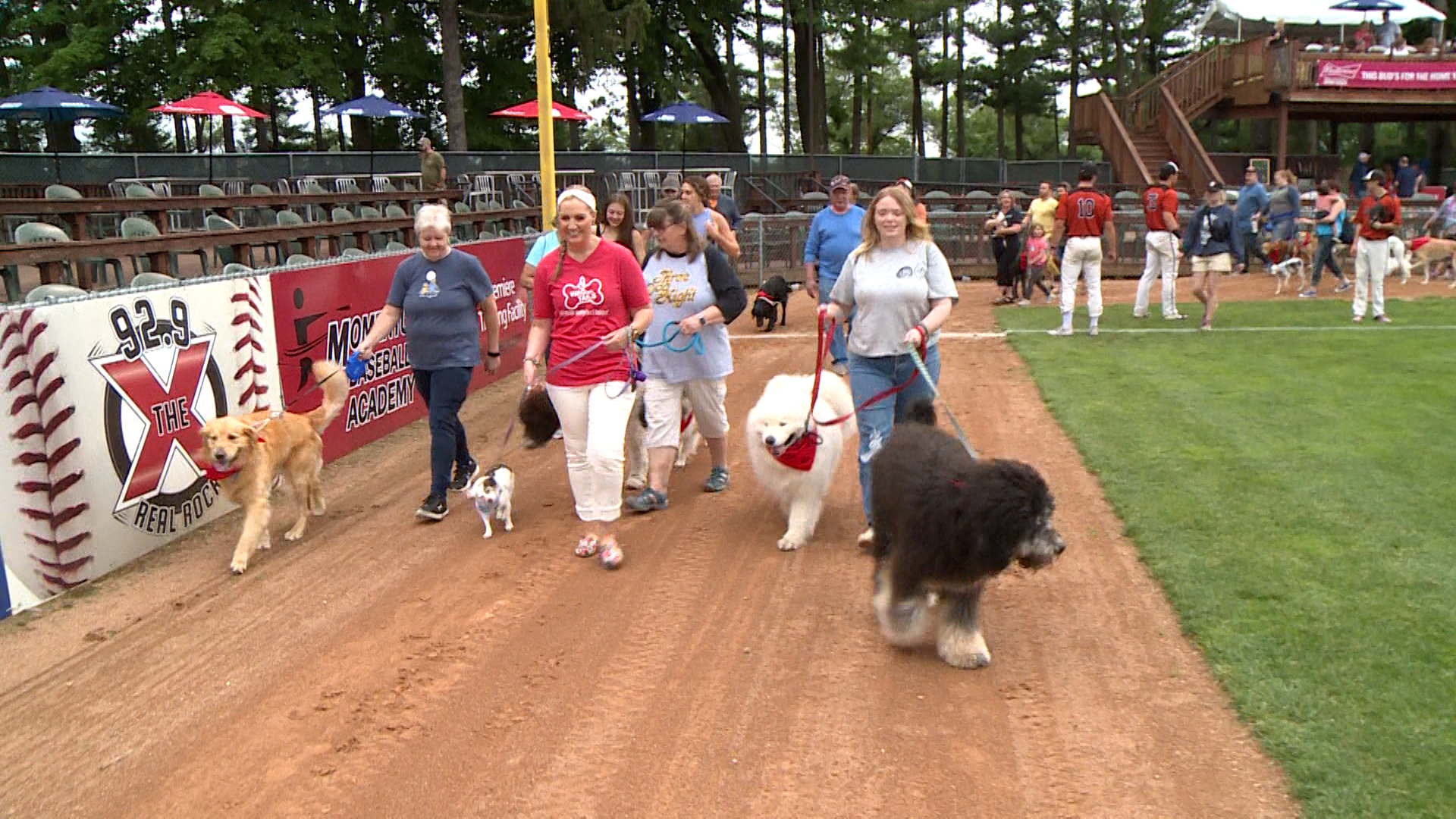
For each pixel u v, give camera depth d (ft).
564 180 82.89
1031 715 13.92
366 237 55.83
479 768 13.07
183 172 70.79
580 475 20.48
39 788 12.91
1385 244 43.19
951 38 180.34
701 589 18.49
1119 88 149.38
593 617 17.46
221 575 19.92
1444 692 13.57
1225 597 16.80
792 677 15.16
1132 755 12.84
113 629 17.48
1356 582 17.06
